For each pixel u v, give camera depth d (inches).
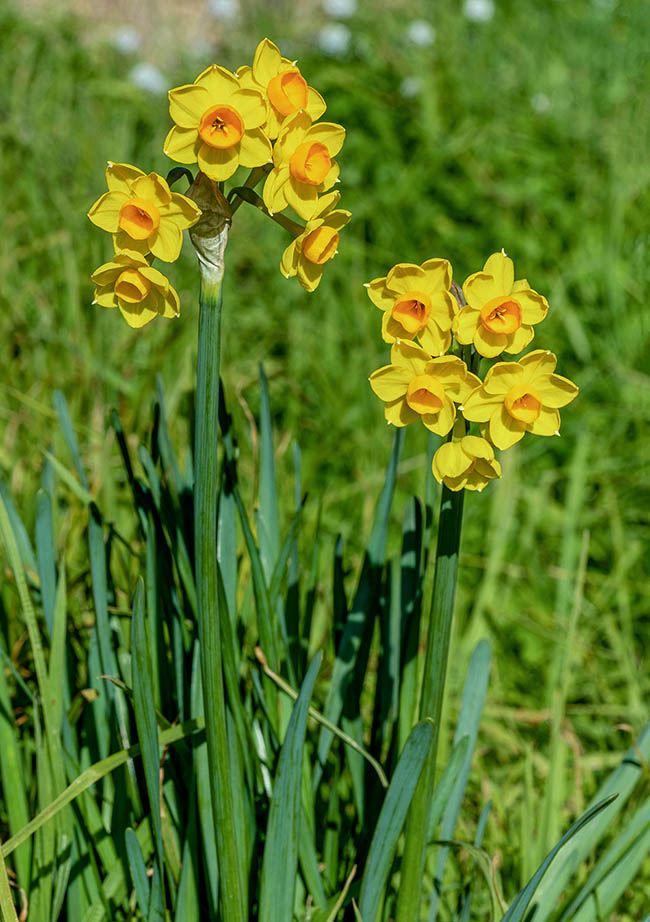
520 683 74.4
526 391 43.2
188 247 107.5
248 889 48.9
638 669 72.4
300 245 43.2
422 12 167.9
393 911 51.6
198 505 44.4
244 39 160.1
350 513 85.2
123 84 131.9
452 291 44.0
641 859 50.0
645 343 105.0
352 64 148.9
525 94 152.2
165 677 50.7
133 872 47.3
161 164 123.6
